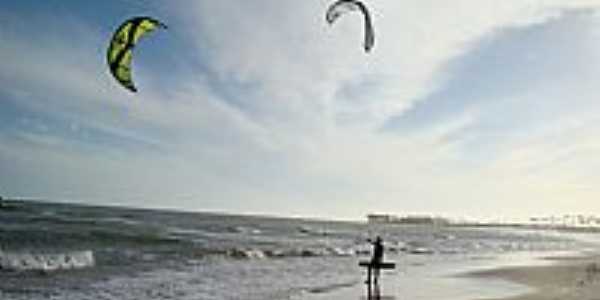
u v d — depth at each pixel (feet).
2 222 203.31
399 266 123.13
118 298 66.44
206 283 79.71
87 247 139.95
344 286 78.48
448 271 110.01
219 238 201.26
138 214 473.67
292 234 287.69
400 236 368.89
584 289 76.54
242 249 147.33
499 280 91.45
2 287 74.13
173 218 430.61
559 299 67.26
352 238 272.72
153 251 134.00
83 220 258.98
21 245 137.69
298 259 131.34
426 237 374.84
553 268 118.21
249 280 84.23
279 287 76.48
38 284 77.56
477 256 179.01
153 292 71.00
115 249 136.15
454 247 243.19
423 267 121.39
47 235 160.25
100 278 84.28
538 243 340.18
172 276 87.97
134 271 94.22
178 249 141.28
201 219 467.11
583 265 129.59
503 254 194.90
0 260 96.53
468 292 75.00
